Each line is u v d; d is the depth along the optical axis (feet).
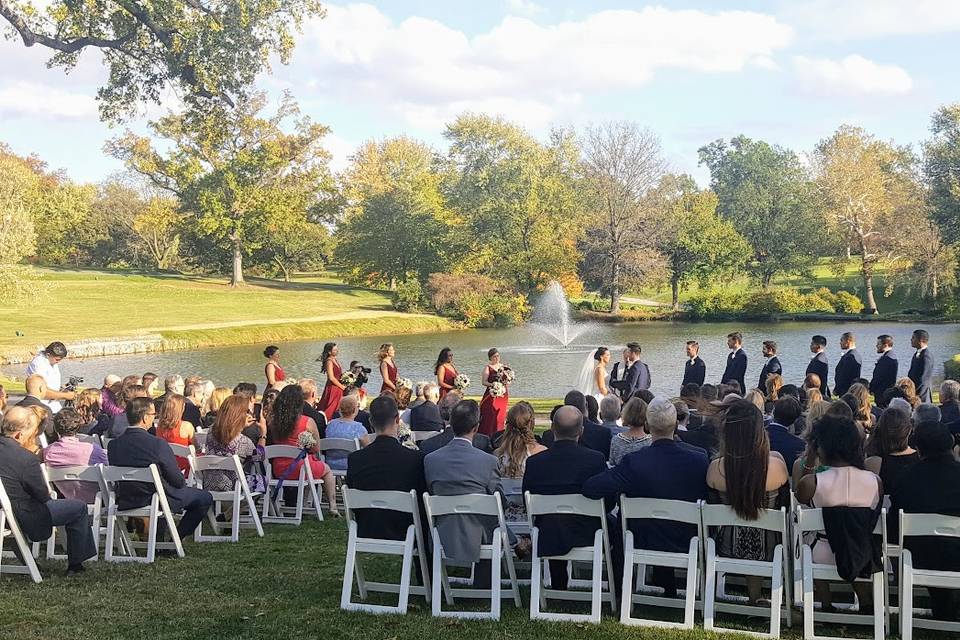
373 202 230.89
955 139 186.50
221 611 19.60
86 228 295.48
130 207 299.99
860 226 202.39
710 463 19.25
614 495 19.79
